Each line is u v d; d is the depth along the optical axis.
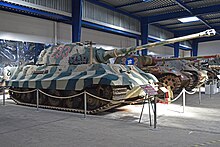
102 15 24.20
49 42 22.25
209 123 8.41
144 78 11.66
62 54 12.92
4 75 15.44
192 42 42.81
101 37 27.64
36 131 7.28
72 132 7.13
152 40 32.34
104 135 6.77
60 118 9.37
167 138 6.42
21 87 13.12
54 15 19.77
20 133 7.04
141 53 29.95
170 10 26.44
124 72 11.14
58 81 11.11
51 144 5.97
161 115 10.01
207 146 5.71
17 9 17.41
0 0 16.17
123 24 27.05
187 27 34.12
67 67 11.84
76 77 10.67
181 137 6.51
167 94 13.81
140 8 25.77
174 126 7.90
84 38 25.34
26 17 20.50
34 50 22.03
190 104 13.51
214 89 20.16
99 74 10.27
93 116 9.82
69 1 20.86
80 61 12.02
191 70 20.28
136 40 32.75
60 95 11.74
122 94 10.19
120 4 24.45
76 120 8.96
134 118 9.38
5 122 8.62
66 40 23.81
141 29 29.23
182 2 23.45
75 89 10.47
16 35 19.81
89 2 22.67
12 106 12.93
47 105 12.43
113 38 29.47
